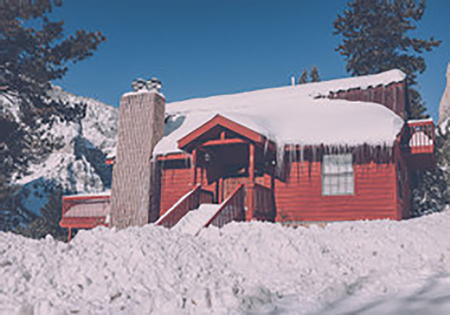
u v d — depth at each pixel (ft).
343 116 57.93
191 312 15.56
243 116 54.19
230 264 23.25
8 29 74.38
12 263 20.30
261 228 28.30
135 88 69.00
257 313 15.26
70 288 18.62
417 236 24.36
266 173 57.77
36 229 90.63
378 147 51.96
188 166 63.72
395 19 120.67
